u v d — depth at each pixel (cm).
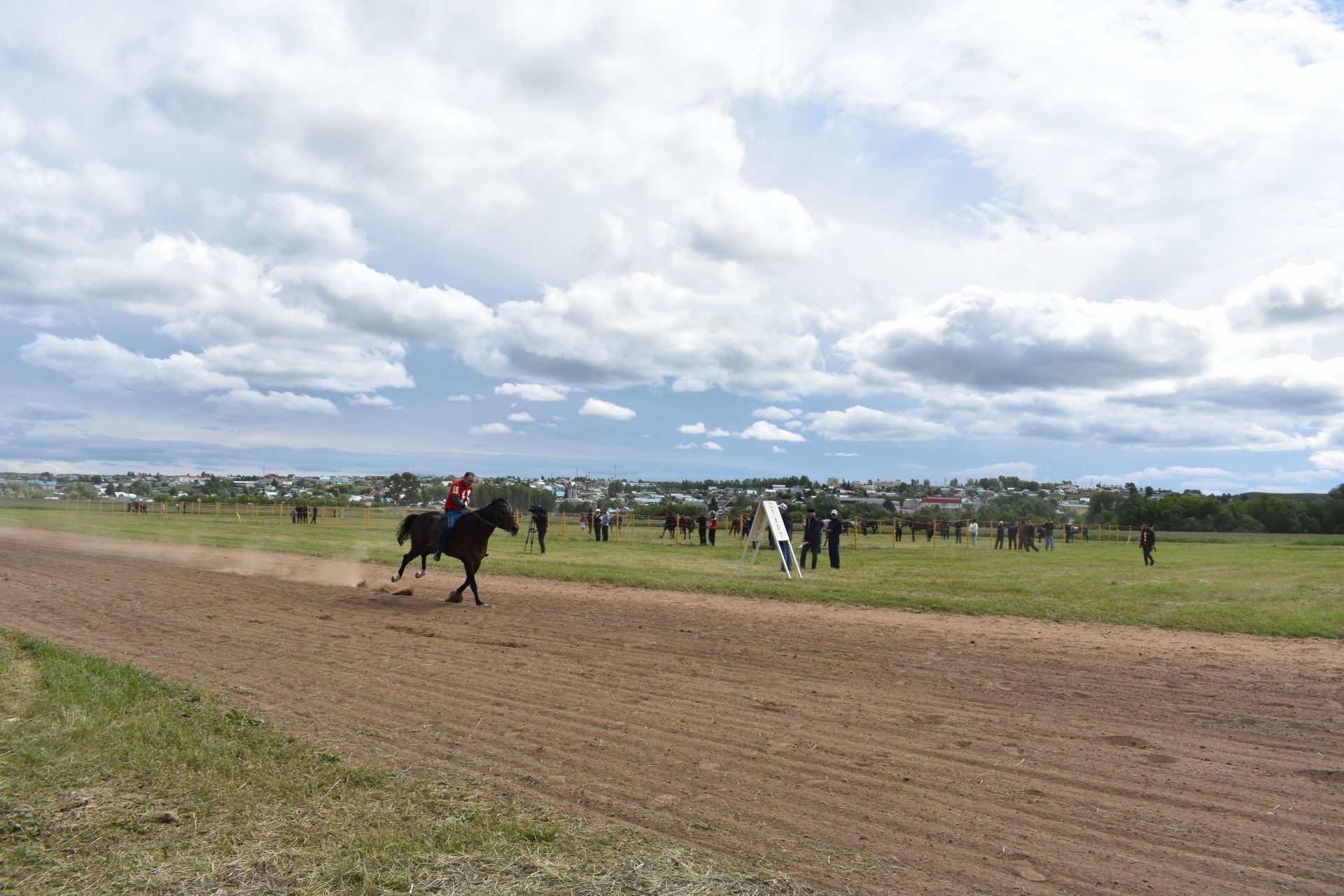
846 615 1575
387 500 10075
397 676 962
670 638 1284
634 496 15538
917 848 504
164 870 427
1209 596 1869
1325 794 613
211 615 1410
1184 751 719
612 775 629
